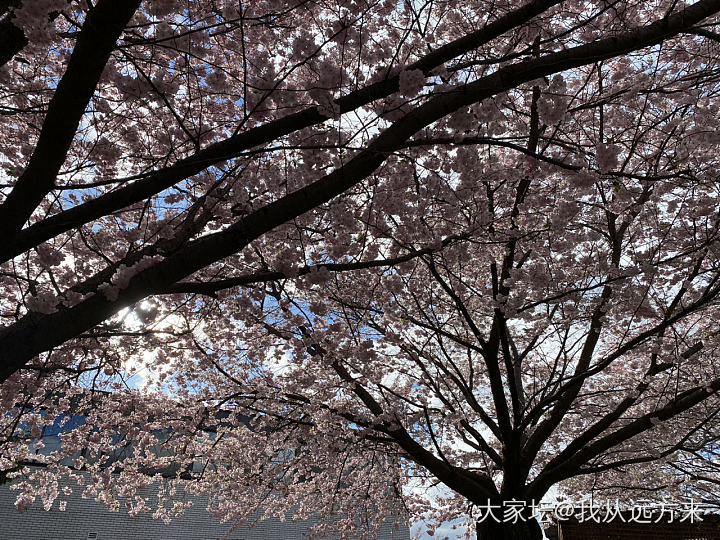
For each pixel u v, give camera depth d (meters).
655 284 6.57
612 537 8.52
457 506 10.38
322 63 2.88
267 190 4.32
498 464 7.23
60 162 2.28
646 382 6.79
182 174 2.66
